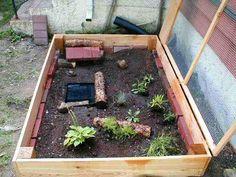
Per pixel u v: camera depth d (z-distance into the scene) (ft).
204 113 3.12
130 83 4.16
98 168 2.66
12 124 3.59
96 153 3.00
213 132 2.87
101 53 4.62
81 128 3.12
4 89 4.18
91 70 4.46
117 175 2.74
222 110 2.93
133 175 2.75
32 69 4.64
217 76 3.13
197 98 3.33
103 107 3.63
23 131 2.92
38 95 3.53
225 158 2.96
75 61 4.50
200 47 3.40
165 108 3.65
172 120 3.44
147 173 2.75
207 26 3.47
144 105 3.72
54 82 4.12
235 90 2.77
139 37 4.83
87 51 4.58
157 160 2.65
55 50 4.67
